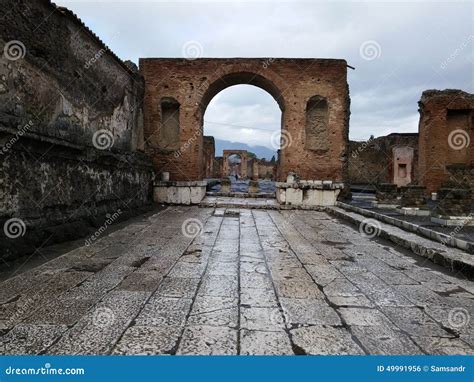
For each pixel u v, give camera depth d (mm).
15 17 6656
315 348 3350
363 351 3322
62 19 8398
